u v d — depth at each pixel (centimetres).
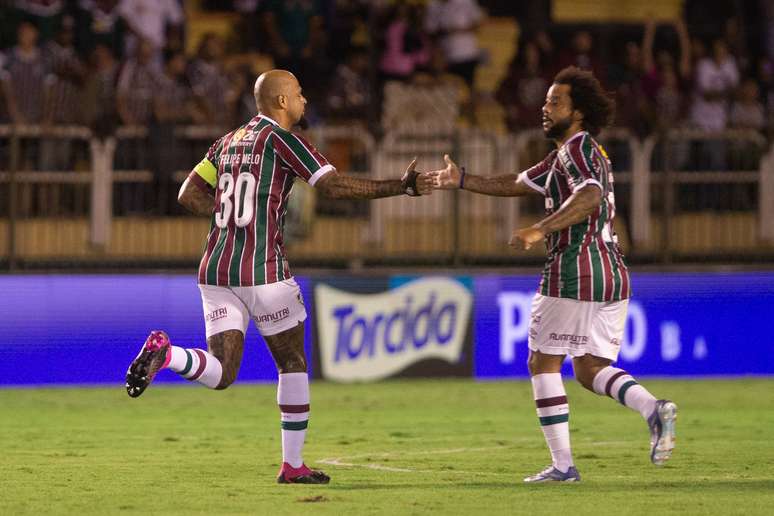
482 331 4966
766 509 2130
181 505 2167
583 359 2461
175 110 5281
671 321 5041
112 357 4697
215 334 2341
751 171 5266
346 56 6009
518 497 2259
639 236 5216
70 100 5194
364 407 4156
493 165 5103
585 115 2447
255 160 2339
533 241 2289
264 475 2602
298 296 2377
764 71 6225
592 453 3016
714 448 3131
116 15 5716
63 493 2330
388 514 2056
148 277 4694
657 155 5197
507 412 4044
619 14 6669
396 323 4897
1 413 3962
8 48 5550
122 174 4944
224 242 2338
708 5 6594
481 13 6241
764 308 5112
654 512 2092
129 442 3278
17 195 4797
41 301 4641
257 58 5916
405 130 5081
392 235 5141
